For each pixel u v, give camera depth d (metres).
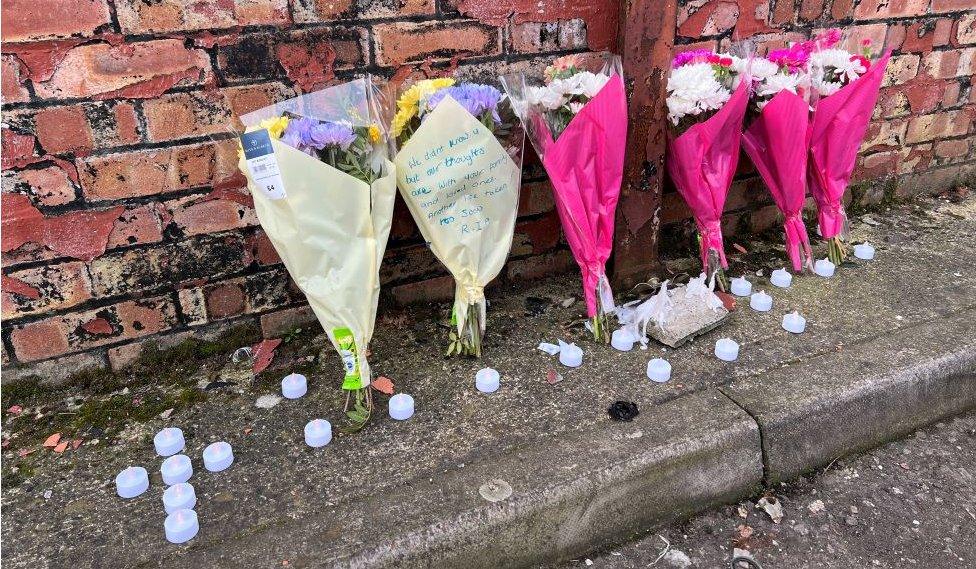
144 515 1.51
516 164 2.01
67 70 1.65
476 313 2.03
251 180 1.62
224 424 1.80
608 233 2.07
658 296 2.19
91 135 1.73
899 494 1.76
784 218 2.65
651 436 1.69
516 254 2.45
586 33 2.22
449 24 2.02
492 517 1.48
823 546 1.61
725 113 2.11
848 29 2.64
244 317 2.11
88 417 1.84
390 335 2.19
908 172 3.15
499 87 2.15
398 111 1.88
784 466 1.79
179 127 1.81
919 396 1.96
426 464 1.63
